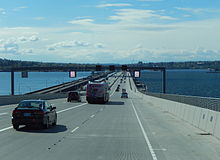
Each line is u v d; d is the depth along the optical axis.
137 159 12.21
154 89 149.12
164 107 43.91
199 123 22.66
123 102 66.62
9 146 14.83
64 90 126.19
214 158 12.57
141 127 23.11
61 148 14.42
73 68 113.06
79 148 14.46
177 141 16.78
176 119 29.97
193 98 26.62
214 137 18.19
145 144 15.75
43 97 70.56
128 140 17.00
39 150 13.89
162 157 12.65
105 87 60.94
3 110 37.69
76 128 22.08
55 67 111.62
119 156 12.74
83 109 43.06
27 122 20.34
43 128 21.39
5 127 21.86
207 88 146.12
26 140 16.66
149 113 37.66
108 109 44.12
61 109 42.69
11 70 101.19
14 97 53.03
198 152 13.79
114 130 21.19
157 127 23.17
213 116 19.33
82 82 173.12
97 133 19.62
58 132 19.88
